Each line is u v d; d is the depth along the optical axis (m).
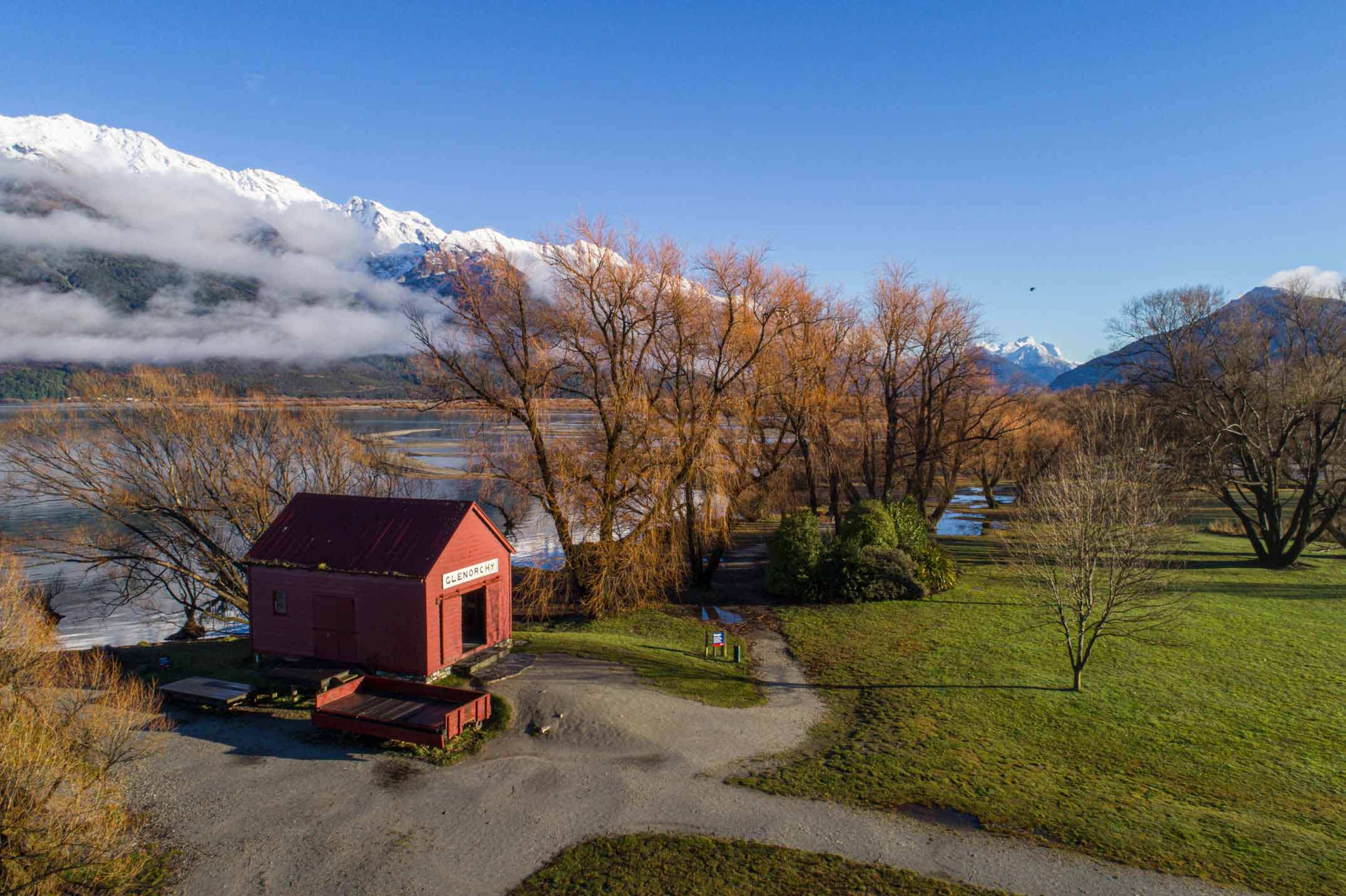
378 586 19.25
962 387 41.22
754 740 16.31
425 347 27.38
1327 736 16.31
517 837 12.06
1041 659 21.94
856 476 47.47
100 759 13.04
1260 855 11.45
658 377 30.27
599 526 29.03
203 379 37.25
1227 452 39.91
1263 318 42.69
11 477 32.94
